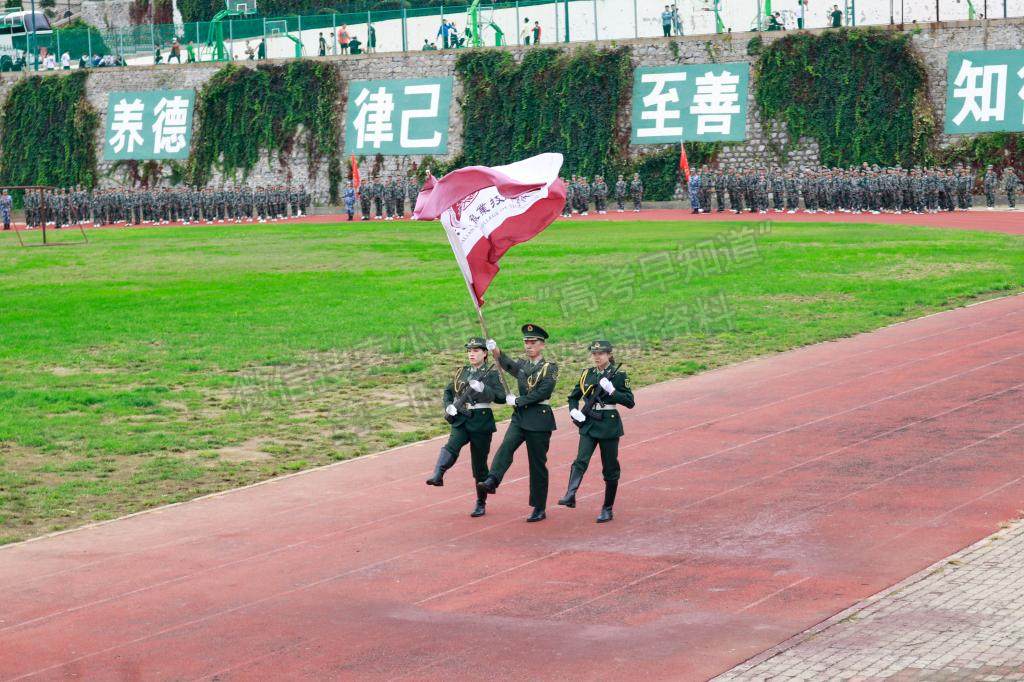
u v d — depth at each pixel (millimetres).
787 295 33000
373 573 12773
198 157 75875
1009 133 60531
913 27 62375
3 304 33875
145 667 10375
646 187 67312
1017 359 23453
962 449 17047
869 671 9641
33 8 82000
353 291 35250
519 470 17375
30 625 11516
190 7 86938
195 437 19828
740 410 20500
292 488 16781
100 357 26297
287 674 10117
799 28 65000
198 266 42781
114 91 77938
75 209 71625
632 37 68125
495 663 10180
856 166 61156
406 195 69312
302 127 73875
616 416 14477
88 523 15219
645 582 12133
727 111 65500
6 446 19172
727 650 10266
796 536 13469
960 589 11430
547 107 68938
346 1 85688
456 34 71938
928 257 39219
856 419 19297
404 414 21531
